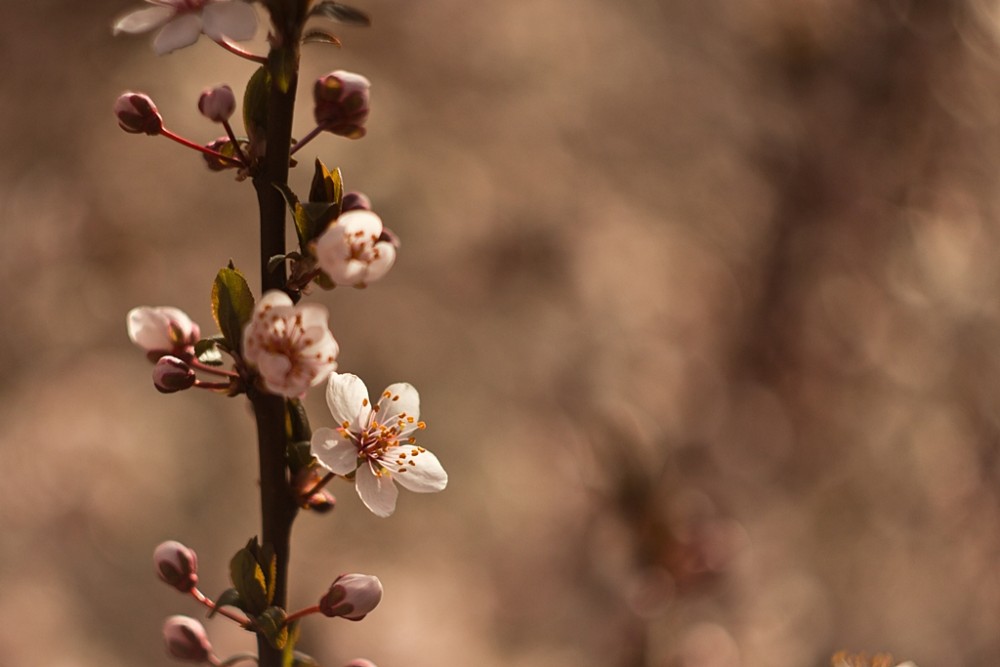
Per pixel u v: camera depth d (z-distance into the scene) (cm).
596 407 163
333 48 180
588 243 182
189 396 179
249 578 64
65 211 182
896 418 160
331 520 171
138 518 168
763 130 167
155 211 182
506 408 175
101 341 181
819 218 163
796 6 163
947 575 153
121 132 183
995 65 157
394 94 181
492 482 171
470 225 180
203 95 64
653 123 182
